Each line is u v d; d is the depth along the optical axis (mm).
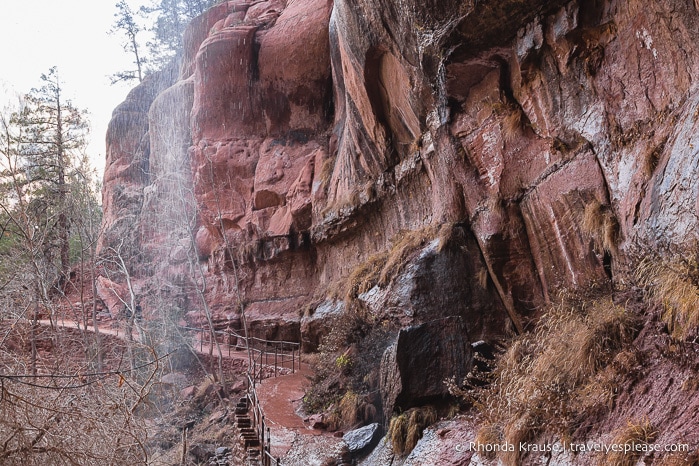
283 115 26391
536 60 9656
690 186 5930
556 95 9438
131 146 41938
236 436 12055
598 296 7191
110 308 32125
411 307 11586
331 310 18562
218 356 21891
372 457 9008
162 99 32688
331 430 10992
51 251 26312
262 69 26391
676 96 7070
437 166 12930
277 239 23891
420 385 8805
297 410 12797
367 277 14906
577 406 5766
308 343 19719
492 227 10625
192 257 29234
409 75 13164
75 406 7430
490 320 11086
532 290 10375
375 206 17578
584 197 8797
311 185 23641
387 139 16203
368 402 10789
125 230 35375
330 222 20188
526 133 10266
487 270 11328
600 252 8414
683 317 5207
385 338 12031
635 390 5285
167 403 19703
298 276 23547
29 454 6438
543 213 9758
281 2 30219
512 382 7160
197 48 34125
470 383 8172
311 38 25312
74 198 27328
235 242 26078
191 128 28297
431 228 12750
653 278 6027
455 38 10109
